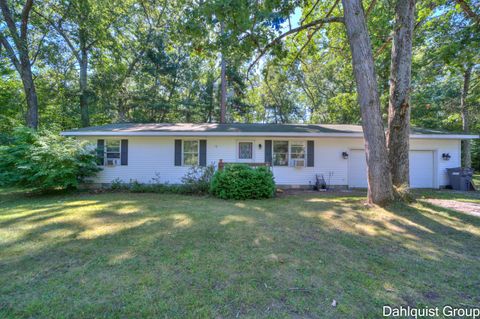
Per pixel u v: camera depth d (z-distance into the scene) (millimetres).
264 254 3480
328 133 10477
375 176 6246
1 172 8828
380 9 10250
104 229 4559
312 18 10047
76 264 3152
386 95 13984
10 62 13859
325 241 4016
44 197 8219
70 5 13414
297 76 20438
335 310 2252
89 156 9453
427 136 10422
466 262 3291
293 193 9461
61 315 2168
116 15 15266
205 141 11117
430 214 5527
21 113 16812
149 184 10008
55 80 17078
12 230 4480
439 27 10102
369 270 3039
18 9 13266
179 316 2154
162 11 16562
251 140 11156
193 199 7840
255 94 22641
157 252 3527
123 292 2518
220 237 4152
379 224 4934
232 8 6184
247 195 7922
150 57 18359
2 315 2170
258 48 7984
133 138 11031
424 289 2629
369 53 6172
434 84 17203
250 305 2312
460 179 10289
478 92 12984
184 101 21406
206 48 8078
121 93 18703
